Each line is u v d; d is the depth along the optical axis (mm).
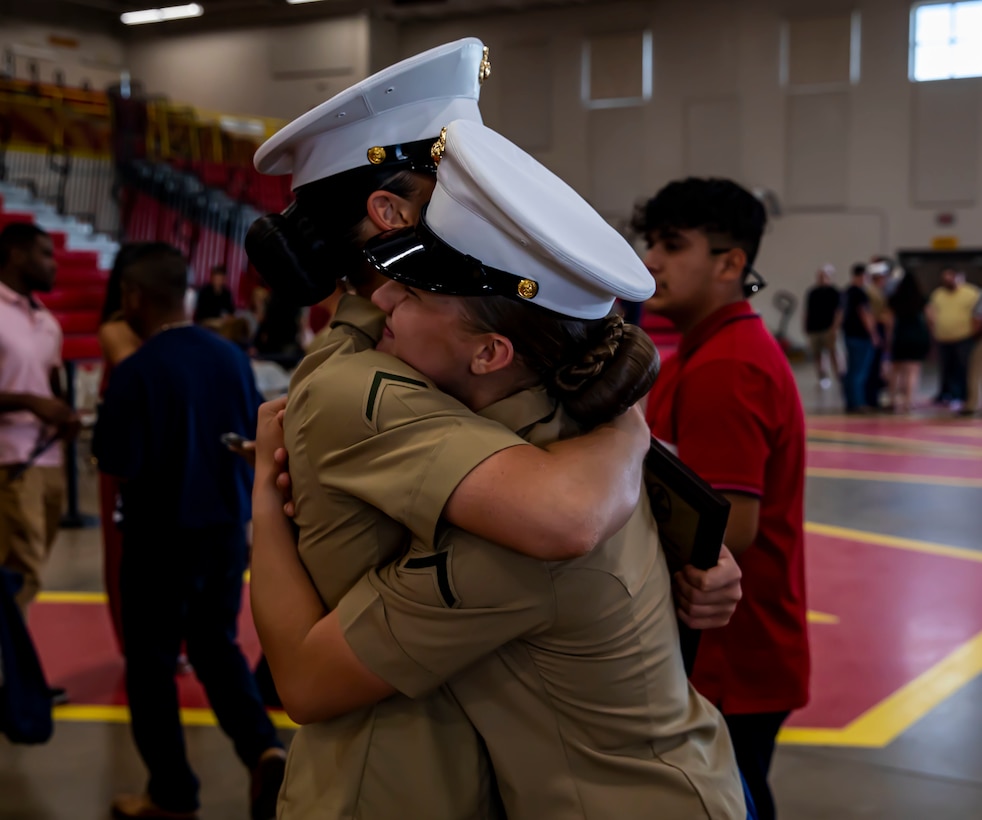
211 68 22969
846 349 11898
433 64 1162
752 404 1841
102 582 5445
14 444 3771
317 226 1205
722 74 19672
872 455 9055
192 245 15055
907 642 4379
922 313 11758
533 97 21062
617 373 1047
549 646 1071
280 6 21906
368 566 1078
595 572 1052
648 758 1097
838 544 6086
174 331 2951
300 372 1181
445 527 1025
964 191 18406
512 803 1104
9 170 15703
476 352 1041
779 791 3105
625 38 20281
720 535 1166
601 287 1012
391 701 1090
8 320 3848
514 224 971
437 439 1005
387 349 1121
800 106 19234
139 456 2789
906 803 3023
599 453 1033
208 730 3602
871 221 19031
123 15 23406
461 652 1030
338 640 1049
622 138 20469
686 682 1187
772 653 1938
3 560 3793
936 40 18344
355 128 1170
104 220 15875
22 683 2750
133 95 16547
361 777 1080
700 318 2014
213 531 2885
